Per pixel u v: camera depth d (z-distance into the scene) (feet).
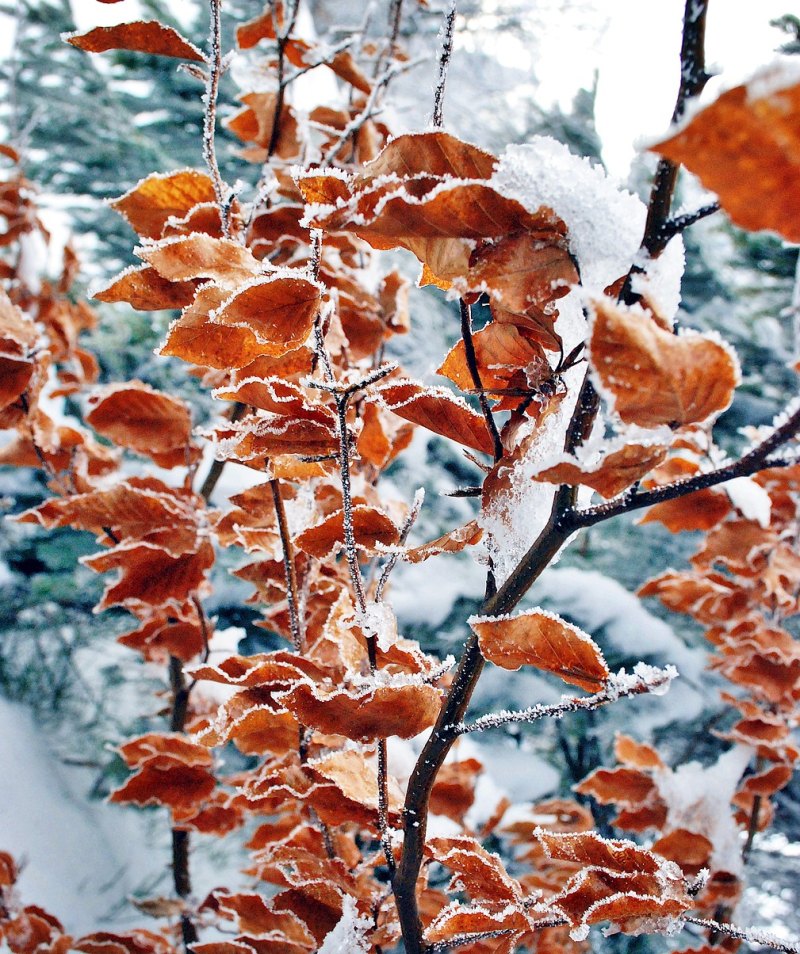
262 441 2.11
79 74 10.59
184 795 3.20
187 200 2.25
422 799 2.04
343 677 2.36
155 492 2.94
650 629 8.93
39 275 5.38
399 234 1.74
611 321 1.57
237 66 3.14
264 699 2.25
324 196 1.80
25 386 2.85
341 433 2.04
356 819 2.26
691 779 4.46
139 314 9.69
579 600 8.83
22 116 10.25
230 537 2.79
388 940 2.32
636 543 10.41
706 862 4.17
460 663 2.00
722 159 1.21
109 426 2.94
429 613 8.20
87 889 7.50
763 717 4.36
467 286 1.73
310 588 2.82
